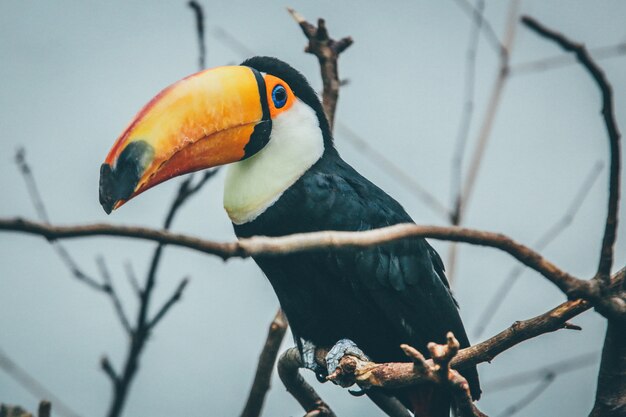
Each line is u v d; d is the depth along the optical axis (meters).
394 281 9.75
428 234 6.22
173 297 8.27
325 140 10.05
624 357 7.25
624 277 6.90
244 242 5.73
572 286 6.61
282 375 9.43
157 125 8.99
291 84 9.88
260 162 9.71
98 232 5.43
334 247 5.98
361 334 9.94
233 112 9.39
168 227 8.35
